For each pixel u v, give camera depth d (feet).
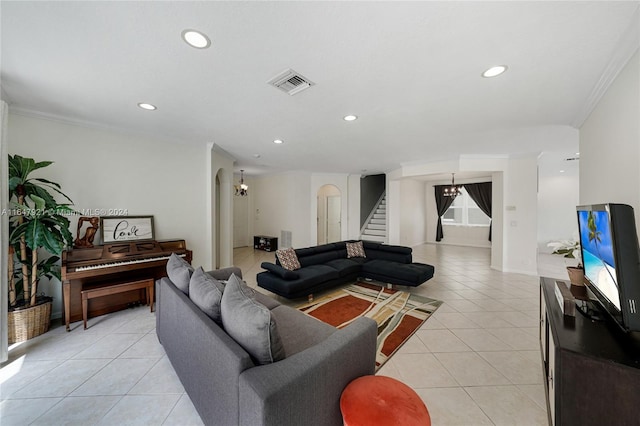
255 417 3.04
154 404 5.32
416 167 18.45
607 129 6.55
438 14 4.33
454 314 10.01
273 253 23.61
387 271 12.87
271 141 12.75
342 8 4.19
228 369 3.64
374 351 4.79
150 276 10.55
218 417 3.94
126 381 6.00
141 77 6.53
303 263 13.30
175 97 7.72
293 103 8.11
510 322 9.32
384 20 4.46
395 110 8.63
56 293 9.32
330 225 29.35
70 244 8.65
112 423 4.84
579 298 5.88
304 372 3.43
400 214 23.86
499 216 17.03
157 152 11.78
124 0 4.06
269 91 7.29
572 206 22.74
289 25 4.61
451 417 5.06
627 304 3.88
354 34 4.84
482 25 4.58
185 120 9.70
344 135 11.71
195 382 4.79
